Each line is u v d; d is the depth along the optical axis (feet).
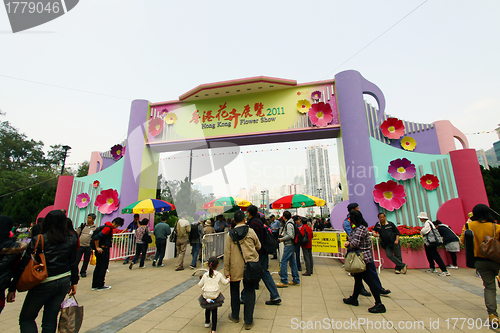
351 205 17.38
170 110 35.91
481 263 10.84
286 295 15.40
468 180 24.93
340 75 30.86
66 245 8.69
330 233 25.45
